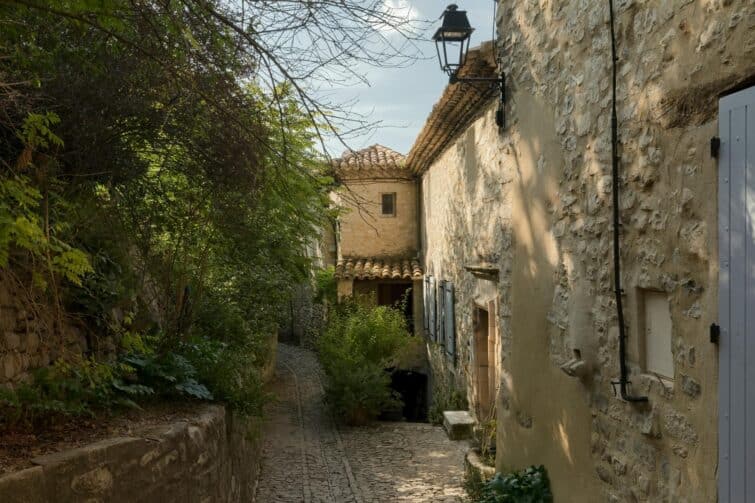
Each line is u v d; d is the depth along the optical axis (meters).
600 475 4.00
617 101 3.70
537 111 5.04
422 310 15.54
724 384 2.73
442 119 9.67
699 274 2.95
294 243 7.97
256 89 4.27
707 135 2.87
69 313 4.15
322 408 12.02
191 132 4.42
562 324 4.60
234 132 4.16
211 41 3.61
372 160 16.12
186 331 5.86
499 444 6.11
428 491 7.28
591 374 4.12
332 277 16.17
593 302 4.10
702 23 2.89
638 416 3.53
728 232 2.70
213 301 7.45
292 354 19.05
